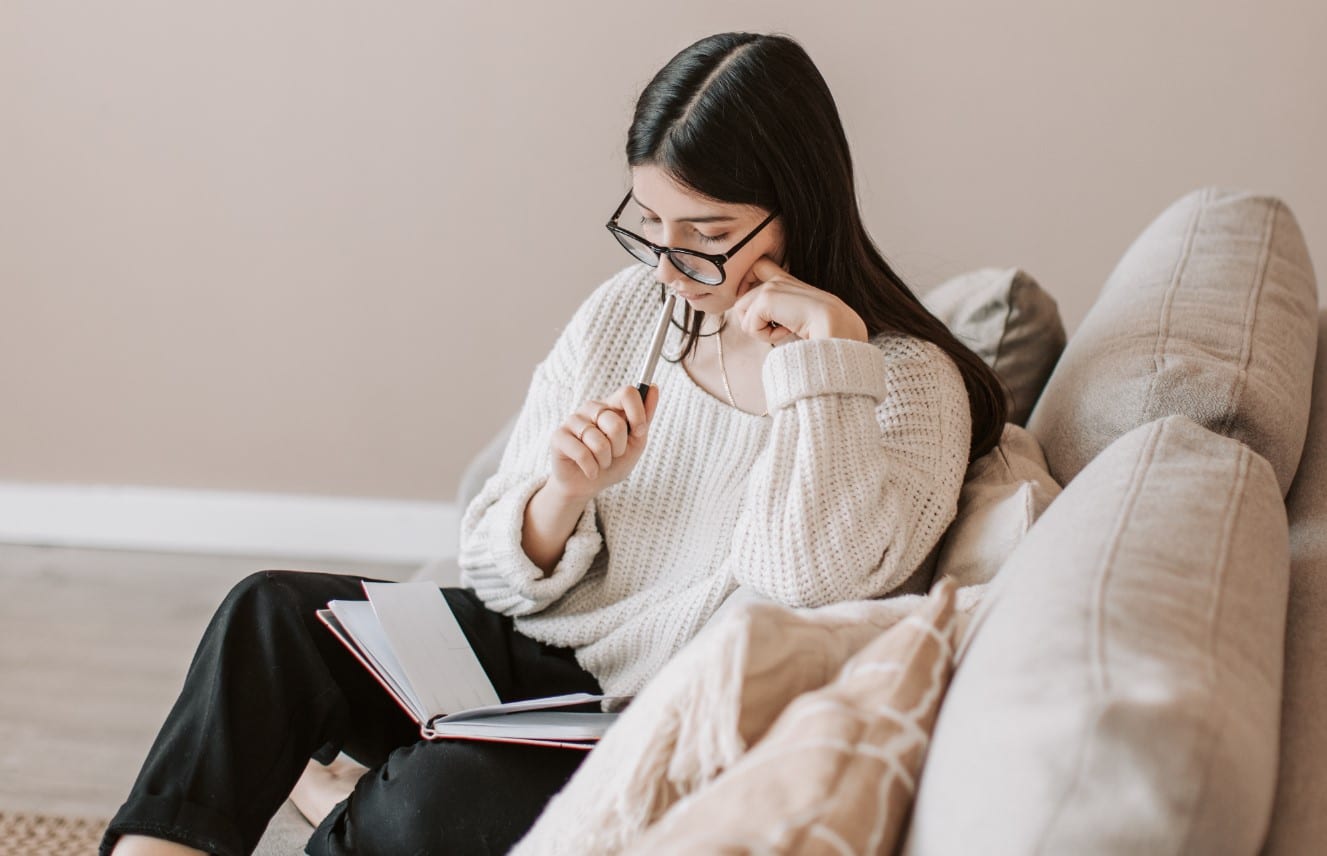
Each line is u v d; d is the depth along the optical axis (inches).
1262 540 35.5
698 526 55.0
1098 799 24.4
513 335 108.3
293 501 115.0
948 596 32.5
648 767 31.3
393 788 46.3
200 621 103.3
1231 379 49.9
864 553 47.6
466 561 57.1
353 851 47.2
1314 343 59.0
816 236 51.9
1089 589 30.1
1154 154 98.0
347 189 106.1
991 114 98.7
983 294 69.9
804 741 28.0
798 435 49.2
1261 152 96.9
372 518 114.4
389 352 110.0
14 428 115.5
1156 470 37.8
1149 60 96.1
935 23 97.3
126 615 103.8
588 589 56.7
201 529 116.0
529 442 59.4
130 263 110.0
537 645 56.7
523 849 35.4
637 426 51.8
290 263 108.6
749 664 30.5
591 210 104.3
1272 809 31.9
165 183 107.7
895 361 53.4
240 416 113.2
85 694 91.4
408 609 53.5
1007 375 68.3
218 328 111.0
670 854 25.5
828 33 98.5
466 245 106.3
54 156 107.8
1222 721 25.5
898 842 28.8
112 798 79.4
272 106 104.8
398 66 102.7
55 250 110.3
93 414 114.5
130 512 116.4
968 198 100.7
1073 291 101.7
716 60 50.3
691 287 51.5
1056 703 25.9
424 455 112.6
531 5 100.3
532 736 44.6
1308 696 35.6
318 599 52.1
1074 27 96.2
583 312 59.9
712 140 49.1
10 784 80.2
